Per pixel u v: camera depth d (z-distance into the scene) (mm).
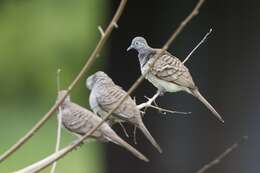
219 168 16031
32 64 31125
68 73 31359
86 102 28750
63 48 31781
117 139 8977
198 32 15602
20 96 30156
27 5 31078
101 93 9766
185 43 15680
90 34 32062
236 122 15789
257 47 15414
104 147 16672
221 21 15469
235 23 15430
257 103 15609
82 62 31734
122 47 16094
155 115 16062
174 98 15867
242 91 15672
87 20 32250
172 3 15602
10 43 31062
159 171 16359
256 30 15352
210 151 16031
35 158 23953
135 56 16047
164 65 10141
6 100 29797
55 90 30688
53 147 24719
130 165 16500
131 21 15906
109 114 6809
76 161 23500
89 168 23266
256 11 15273
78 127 9516
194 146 16094
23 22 31156
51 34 31656
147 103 9406
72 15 32188
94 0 31828
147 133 9305
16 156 23953
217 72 15680
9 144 25344
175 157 16234
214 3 15375
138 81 6711
